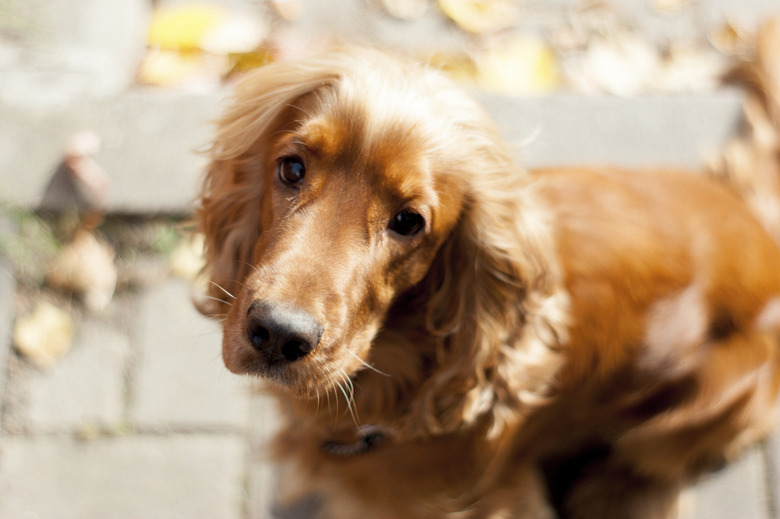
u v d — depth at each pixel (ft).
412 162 1.99
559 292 2.31
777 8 3.83
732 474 2.83
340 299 2.00
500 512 2.61
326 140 1.99
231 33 3.46
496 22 3.71
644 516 2.79
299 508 2.74
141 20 3.51
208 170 2.29
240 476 2.76
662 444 2.63
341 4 3.68
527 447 2.60
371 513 2.60
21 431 2.75
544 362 2.31
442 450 2.39
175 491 2.72
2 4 3.17
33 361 2.81
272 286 1.95
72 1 3.21
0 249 2.89
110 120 3.08
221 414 2.81
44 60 3.13
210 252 2.31
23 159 2.99
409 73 2.06
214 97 3.14
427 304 2.24
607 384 2.50
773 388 2.64
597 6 3.80
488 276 2.18
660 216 2.45
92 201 2.97
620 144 3.19
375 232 2.03
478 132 2.10
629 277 2.40
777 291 2.54
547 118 3.21
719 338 2.50
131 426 2.78
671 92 3.56
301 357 1.98
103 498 2.70
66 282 2.89
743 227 2.52
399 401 2.36
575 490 2.86
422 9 3.70
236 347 2.01
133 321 2.89
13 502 2.68
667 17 3.81
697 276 2.45
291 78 2.12
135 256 2.97
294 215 2.02
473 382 2.26
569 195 2.43
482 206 2.12
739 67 2.91
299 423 2.48
